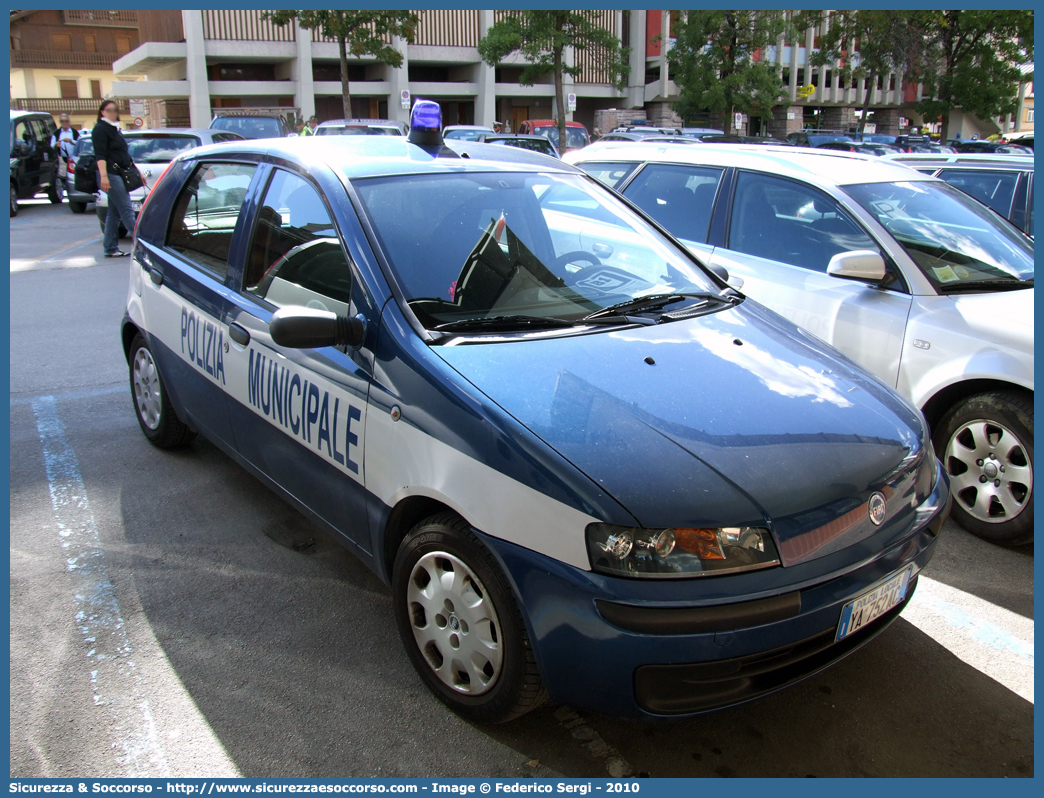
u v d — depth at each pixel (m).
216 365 3.48
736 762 2.38
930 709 2.61
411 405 2.44
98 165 10.66
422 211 2.95
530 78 24.52
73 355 6.35
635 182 5.50
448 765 2.35
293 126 19.25
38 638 2.88
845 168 4.60
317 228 2.98
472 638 2.38
